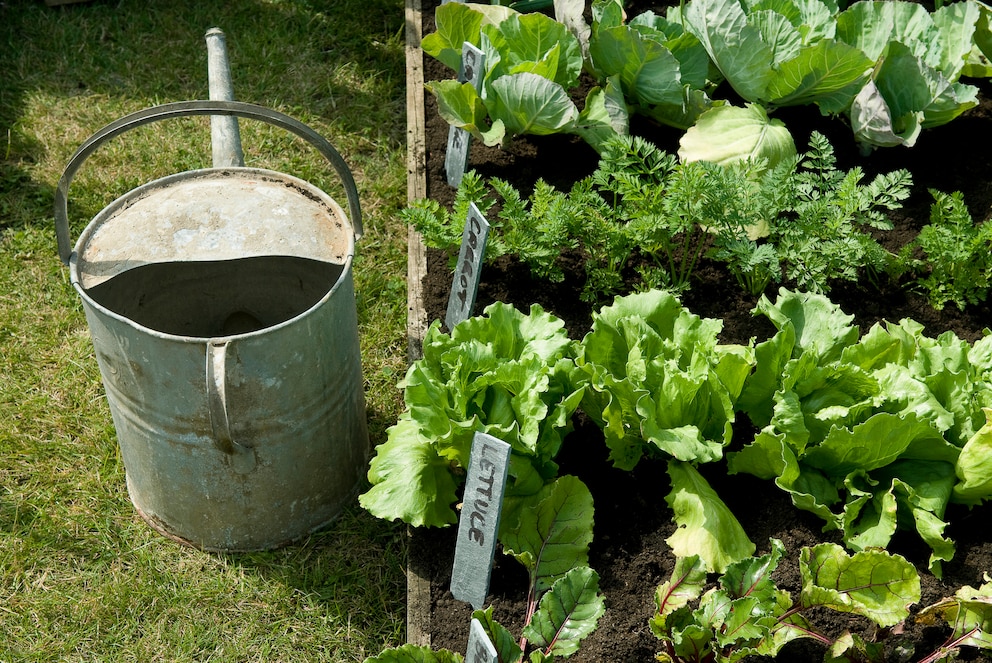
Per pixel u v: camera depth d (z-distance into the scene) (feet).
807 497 8.49
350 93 15.61
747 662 7.96
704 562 8.26
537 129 12.49
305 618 9.56
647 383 8.80
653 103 13.03
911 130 12.28
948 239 10.52
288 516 9.75
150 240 8.73
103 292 8.85
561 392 8.93
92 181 13.98
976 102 12.23
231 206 9.05
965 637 7.58
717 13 12.09
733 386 8.91
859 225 11.76
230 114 8.29
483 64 11.83
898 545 8.77
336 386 9.14
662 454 9.24
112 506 10.42
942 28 13.24
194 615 9.55
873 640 8.02
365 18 16.93
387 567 9.93
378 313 12.42
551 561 8.48
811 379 9.00
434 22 15.72
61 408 11.34
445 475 9.07
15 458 10.82
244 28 16.56
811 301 9.82
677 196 10.34
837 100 12.80
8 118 14.84
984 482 8.45
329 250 8.84
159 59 15.94
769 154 12.00
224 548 9.93
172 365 8.09
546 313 9.31
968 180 12.62
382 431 11.17
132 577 9.80
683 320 9.32
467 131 11.97
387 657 7.53
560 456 9.53
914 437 8.43
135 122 8.18
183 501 9.48
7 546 10.05
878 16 13.21
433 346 8.96
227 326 10.16
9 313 12.28
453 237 10.82
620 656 8.09
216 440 8.46
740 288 11.30
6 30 16.22
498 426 8.21
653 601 8.44
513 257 11.60
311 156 14.51
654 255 11.02
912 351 9.21
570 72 13.02
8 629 9.44
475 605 8.36
